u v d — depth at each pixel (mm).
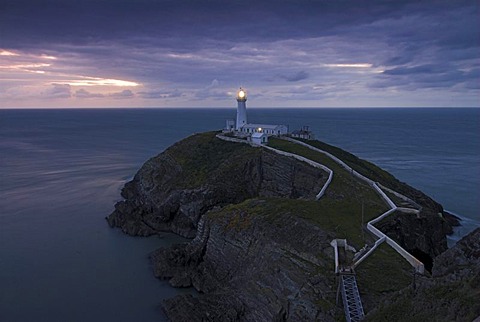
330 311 38094
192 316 45875
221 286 53250
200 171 85500
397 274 41406
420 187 114062
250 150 88000
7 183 113000
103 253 66375
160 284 56188
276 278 45594
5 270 59344
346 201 62594
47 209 89188
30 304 50438
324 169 77188
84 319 47531
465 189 112062
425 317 27266
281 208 57438
